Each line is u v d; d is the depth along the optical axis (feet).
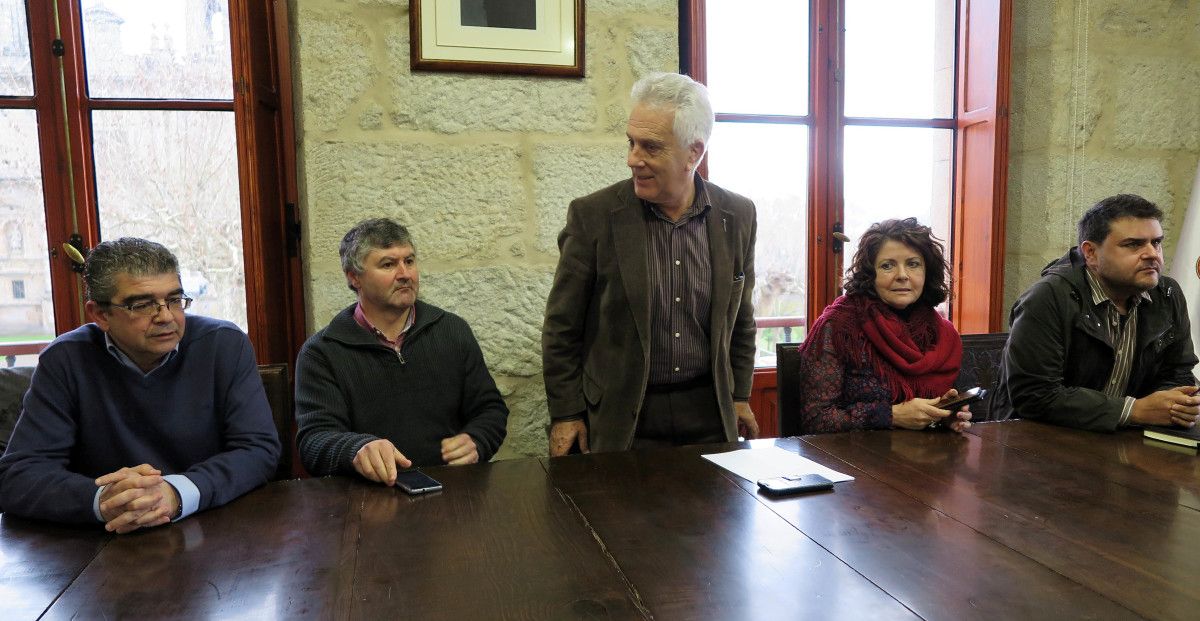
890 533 3.57
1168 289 6.48
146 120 7.14
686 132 5.33
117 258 4.42
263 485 4.49
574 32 7.23
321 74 6.74
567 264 5.95
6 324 7.01
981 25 9.15
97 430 4.76
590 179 7.48
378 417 5.98
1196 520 3.72
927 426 5.74
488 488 4.33
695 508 3.95
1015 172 9.45
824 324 6.30
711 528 3.66
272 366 5.79
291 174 7.61
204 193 7.32
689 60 8.05
